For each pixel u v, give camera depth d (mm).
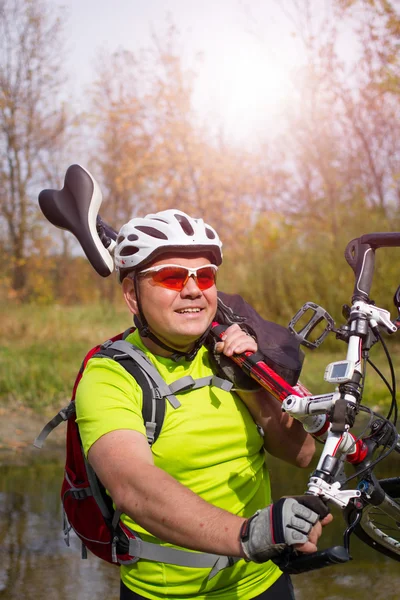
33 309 14234
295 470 5391
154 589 1977
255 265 12375
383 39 17203
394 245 2066
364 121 18125
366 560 3875
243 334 2002
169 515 1611
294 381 1997
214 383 2002
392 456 5461
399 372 8125
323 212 18688
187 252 1930
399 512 2002
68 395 8023
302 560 1525
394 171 17906
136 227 1992
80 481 2088
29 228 23953
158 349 2012
